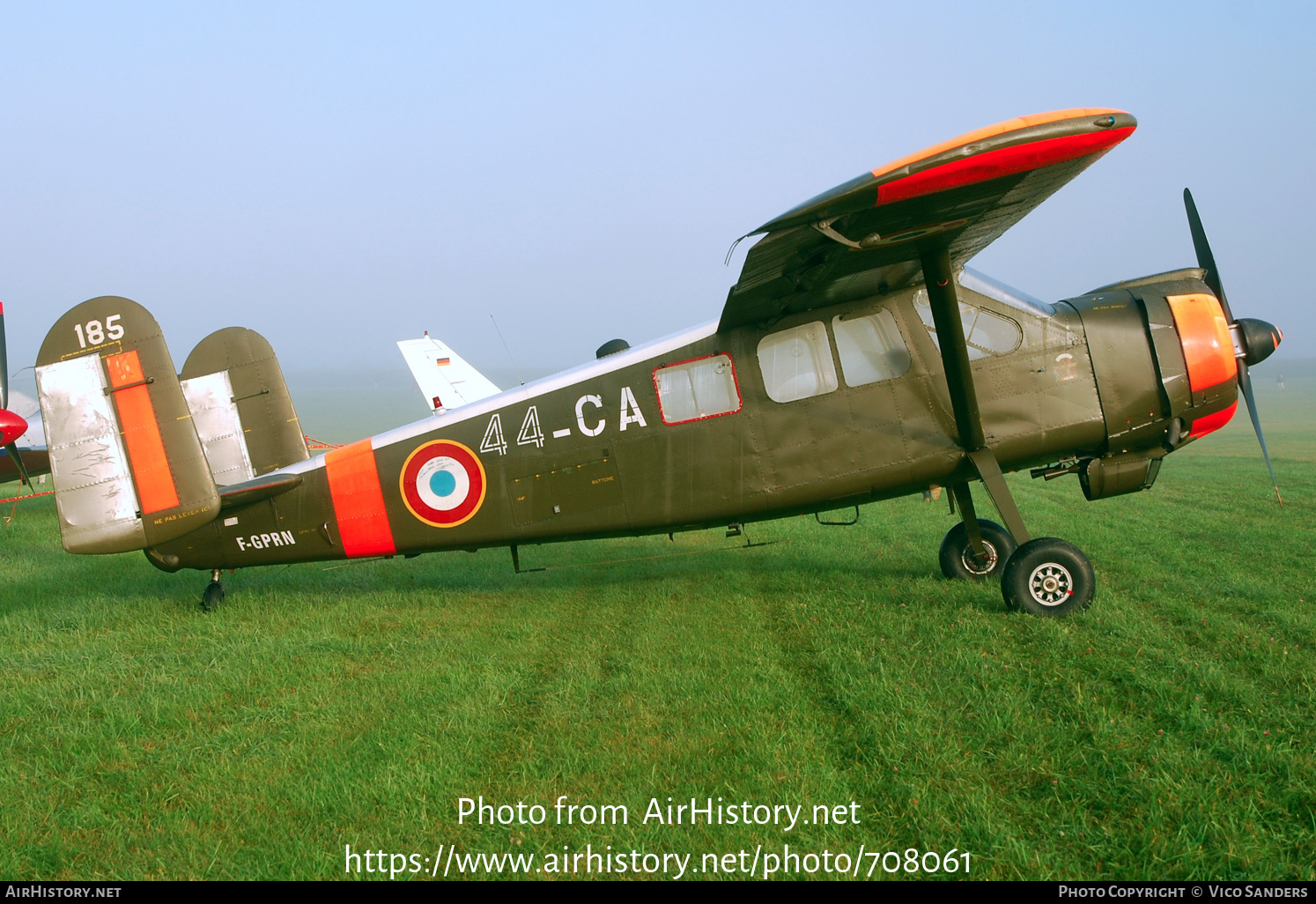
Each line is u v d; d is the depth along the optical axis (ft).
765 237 14.90
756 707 13.39
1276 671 13.71
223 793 11.24
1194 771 10.38
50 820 10.69
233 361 28.25
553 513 21.90
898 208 14.56
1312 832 9.00
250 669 16.63
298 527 23.09
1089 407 19.61
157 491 20.30
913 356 20.03
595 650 17.43
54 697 15.26
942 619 17.90
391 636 19.16
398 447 22.71
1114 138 13.80
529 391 22.02
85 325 20.04
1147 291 20.59
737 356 20.59
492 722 13.32
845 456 20.27
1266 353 20.70
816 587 22.08
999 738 11.68
